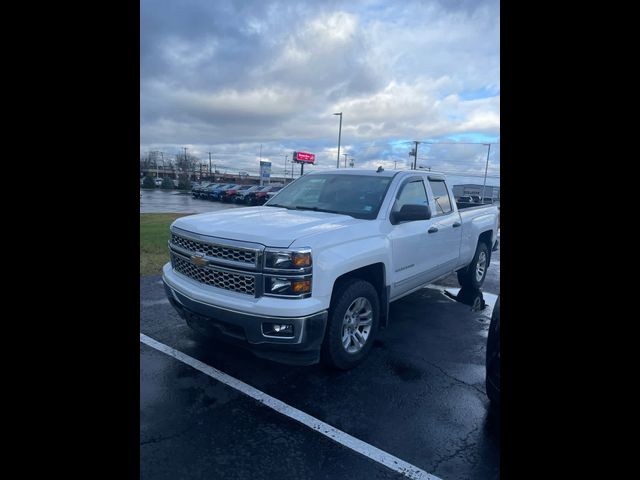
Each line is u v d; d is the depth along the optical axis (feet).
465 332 16.20
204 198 133.49
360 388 11.62
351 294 12.02
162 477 8.11
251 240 10.90
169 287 12.73
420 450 9.11
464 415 10.44
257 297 10.73
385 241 13.33
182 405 10.55
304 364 11.18
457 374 12.63
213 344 14.21
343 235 11.96
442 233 17.06
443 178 18.51
